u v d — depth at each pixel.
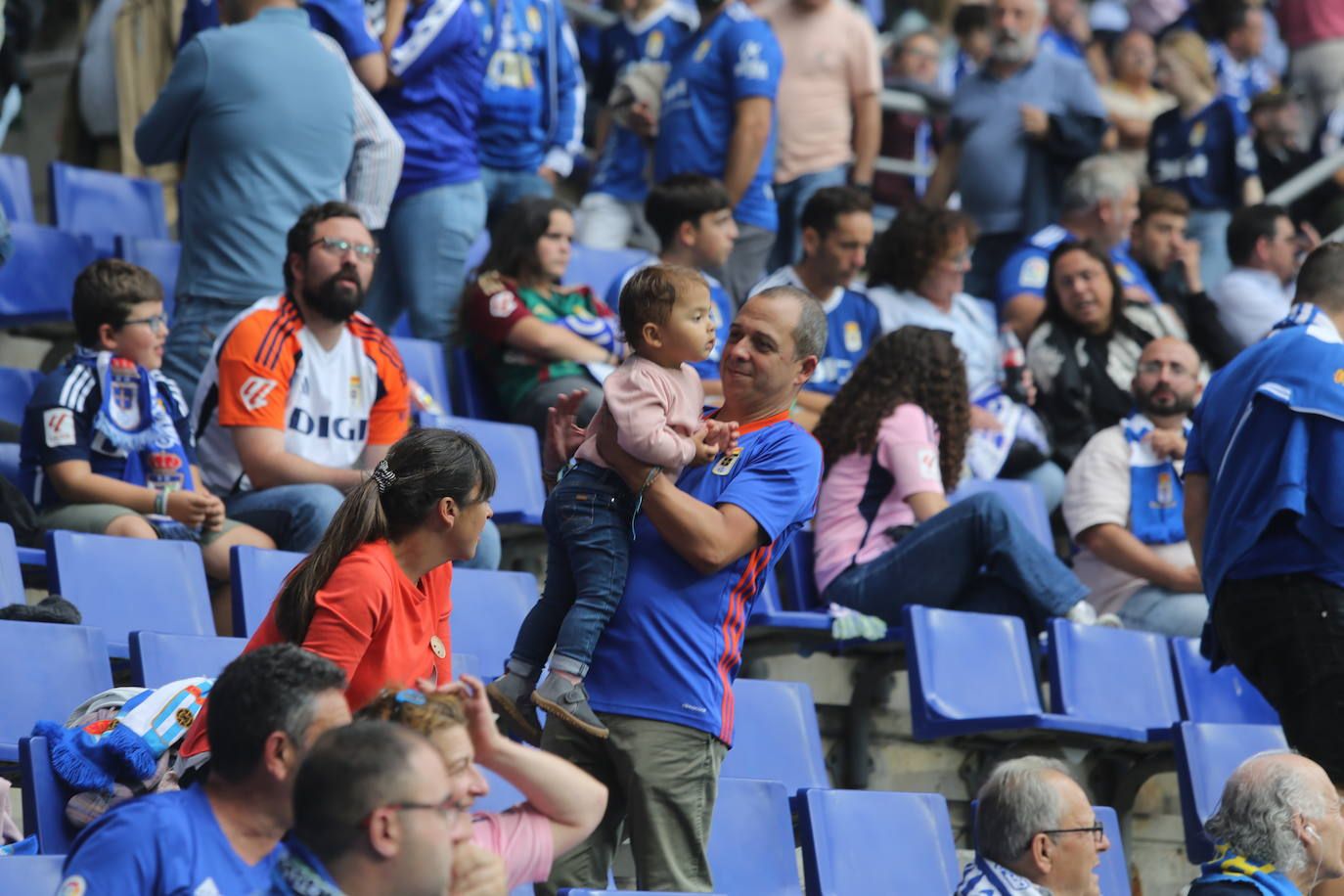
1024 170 29.80
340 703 9.68
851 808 15.05
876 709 20.33
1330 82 37.03
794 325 12.37
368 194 22.23
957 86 30.78
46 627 14.31
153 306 18.20
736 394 12.44
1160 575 22.09
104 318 18.02
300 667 9.64
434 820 8.14
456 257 23.81
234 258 20.61
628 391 11.87
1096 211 27.14
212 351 18.62
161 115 20.92
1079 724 19.11
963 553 19.62
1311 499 16.08
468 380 22.33
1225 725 19.23
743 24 26.27
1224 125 32.22
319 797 8.09
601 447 12.02
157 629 16.23
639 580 11.99
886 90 32.81
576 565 11.98
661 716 11.84
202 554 17.09
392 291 24.14
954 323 24.70
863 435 20.20
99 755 12.31
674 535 11.80
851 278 23.92
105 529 17.20
